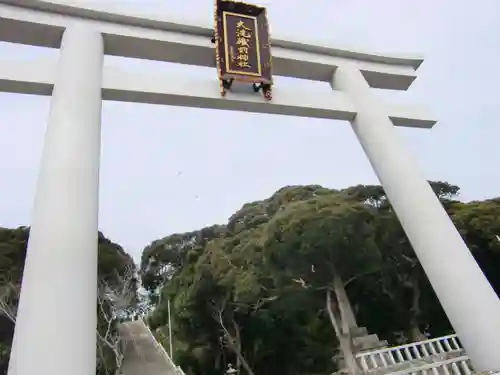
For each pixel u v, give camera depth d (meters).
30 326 3.63
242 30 6.36
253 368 19.64
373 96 7.12
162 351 21.59
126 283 19.27
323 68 7.41
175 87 5.88
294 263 15.39
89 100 5.10
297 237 14.95
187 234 31.00
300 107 6.62
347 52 7.55
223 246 20.34
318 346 18.58
